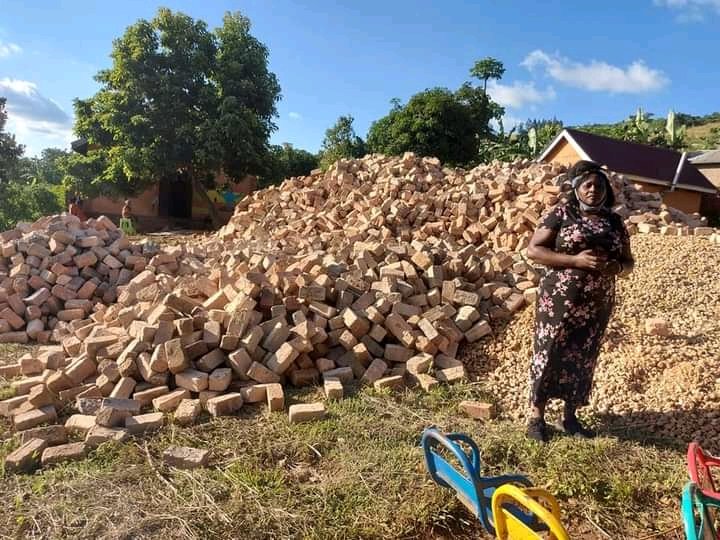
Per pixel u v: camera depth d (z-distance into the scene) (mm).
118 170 20391
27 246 7164
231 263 6391
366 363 4902
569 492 3188
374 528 2900
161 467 3383
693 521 2141
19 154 24188
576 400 3688
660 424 3889
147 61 19875
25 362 4809
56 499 3041
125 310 5176
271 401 4098
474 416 4164
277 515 2965
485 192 9289
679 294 5855
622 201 9500
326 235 8906
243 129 19891
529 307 5539
